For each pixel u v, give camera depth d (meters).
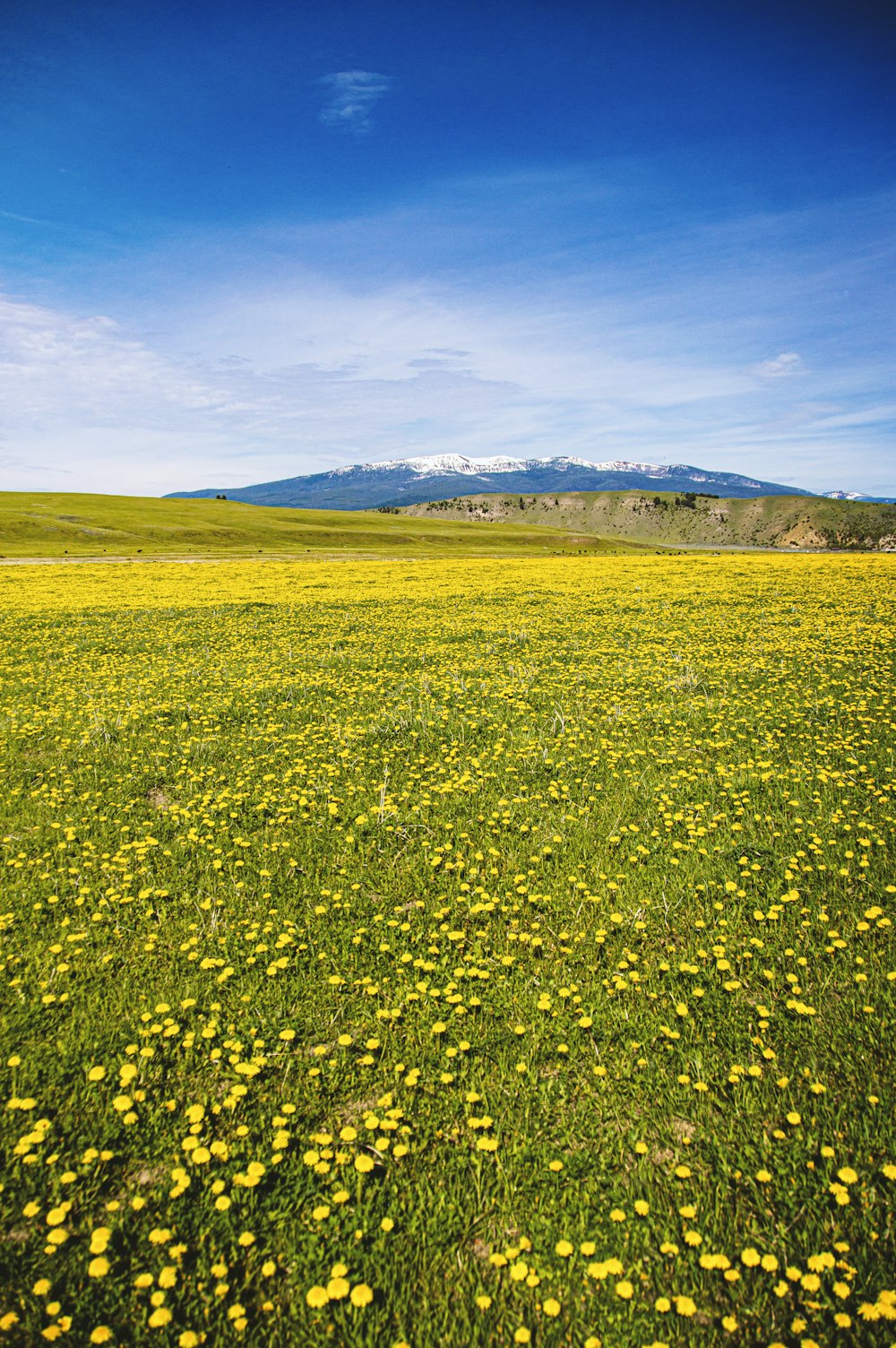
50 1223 3.61
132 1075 4.52
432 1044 4.91
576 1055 4.78
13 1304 3.33
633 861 7.19
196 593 34.78
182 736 11.95
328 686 15.16
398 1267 3.50
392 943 6.02
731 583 32.97
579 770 9.84
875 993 5.13
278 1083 4.62
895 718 11.44
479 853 7.38
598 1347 3.06
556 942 6.05
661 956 5.78
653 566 45.69
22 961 5.81
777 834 7.58
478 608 27.30
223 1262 3.52
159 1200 3.85
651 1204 3.76
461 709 13.21
